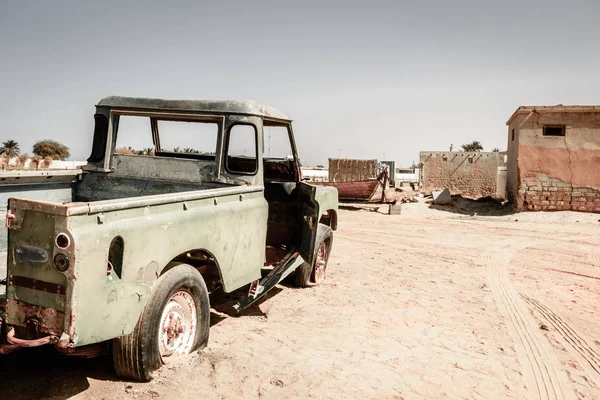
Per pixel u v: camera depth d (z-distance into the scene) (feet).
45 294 9.70
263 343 15.69
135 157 17.98
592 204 67.00
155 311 11.87
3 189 15.38
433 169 112.16
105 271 10.21
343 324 18.54
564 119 67.62
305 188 20.26
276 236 21.86
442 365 15.23
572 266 34.60
